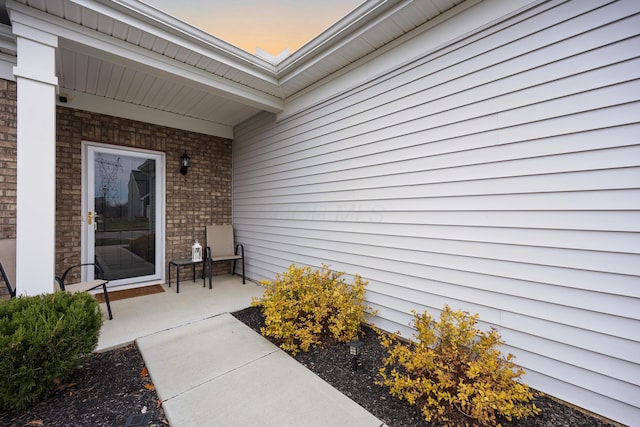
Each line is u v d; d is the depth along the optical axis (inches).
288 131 156.6
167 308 133.0
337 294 104.1
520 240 75.1
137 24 95.7
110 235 158.6
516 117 75.4
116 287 161.2
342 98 124.3
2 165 111.1
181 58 115.0
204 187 195.2
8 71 111.3
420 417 63.7
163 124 175.5
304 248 146.3
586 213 65.7
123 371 83.0
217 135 200.2
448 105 88.8
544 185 71.2
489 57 80.0
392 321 105.1
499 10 77.4
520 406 60.7
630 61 60.4
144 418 63.9
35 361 64.7
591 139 64.9
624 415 61.3
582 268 66.3
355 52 110.7
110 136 155.8
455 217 87.5
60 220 140.5
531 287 73.5
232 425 61.6
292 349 94.4
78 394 71.9
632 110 60.2
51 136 91.5
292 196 154.3
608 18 62.7
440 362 68.8
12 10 84.5
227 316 123.7
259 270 181.8
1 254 102.8
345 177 123.4
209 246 185.0
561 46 68.6
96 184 153.6
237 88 136.5
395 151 103.8
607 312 63.2
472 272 83.9
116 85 140.6
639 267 59.7
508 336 77.2
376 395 71.7
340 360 88.7
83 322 74.0
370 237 113.0
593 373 65.1
